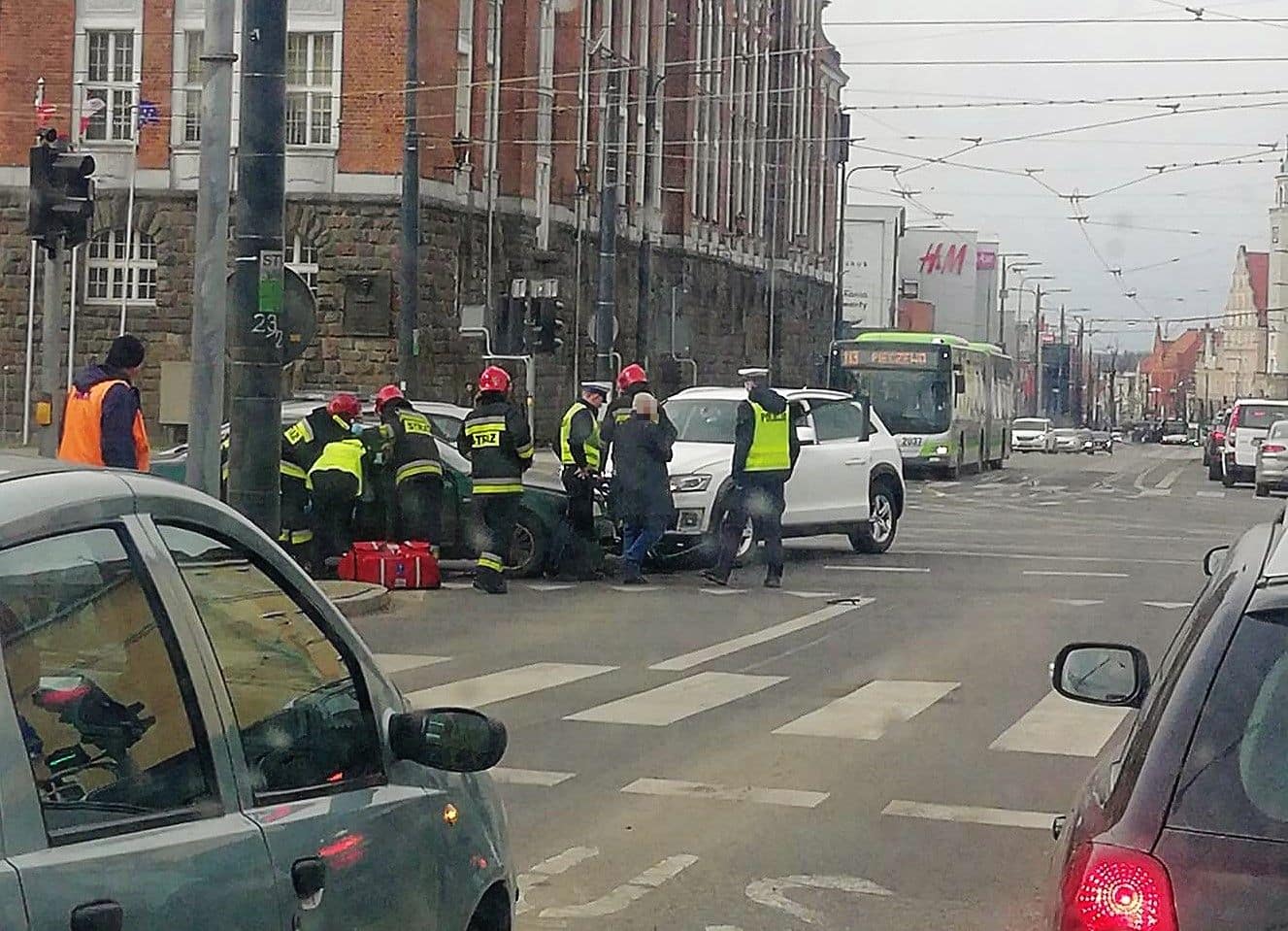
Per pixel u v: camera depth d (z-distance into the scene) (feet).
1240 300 578.25
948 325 398.01
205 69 48.80
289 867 12.32
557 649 47.83
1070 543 85.35
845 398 76.23
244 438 51.21
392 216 126.21
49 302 50.08
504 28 145.38
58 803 10.50
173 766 11.66
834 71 272.10
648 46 184.65
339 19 126.41
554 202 156.66
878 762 33.30
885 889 24.75
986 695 41.04
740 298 221.87
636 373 64.64
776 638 50.65
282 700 13.28
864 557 75.97
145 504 12.28
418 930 14.34
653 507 63.31
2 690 10.14
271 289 51.08
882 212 344.28
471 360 135.44
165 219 127.24
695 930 22.75
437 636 50.21
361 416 68.80
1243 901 10.93
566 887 24.61
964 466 165.17
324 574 62.59
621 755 33.63
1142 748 12.05
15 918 9.70
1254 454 152.87
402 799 14.35
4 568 10.59
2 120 128.26
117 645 11.45
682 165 196.03
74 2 127.85
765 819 28.68
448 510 63.82
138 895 10.69
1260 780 11.47
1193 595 62.75
